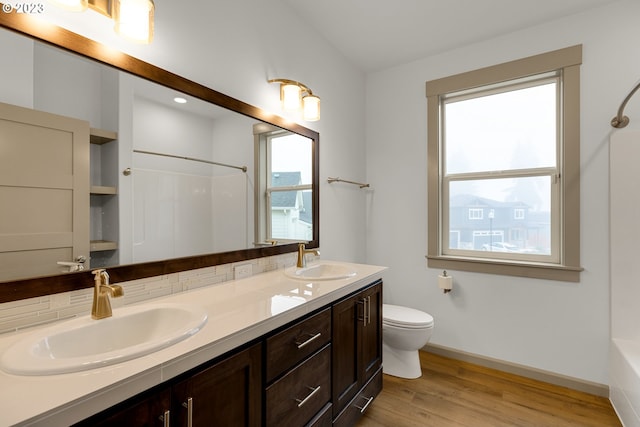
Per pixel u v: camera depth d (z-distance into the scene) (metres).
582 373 2.11
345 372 1.57
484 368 2.42
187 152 1.44
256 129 1.82
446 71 2.62
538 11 2.09
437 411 1.89
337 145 2.59
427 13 2.12
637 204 1.94
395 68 2.87
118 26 1.07
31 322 0.95
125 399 0.68
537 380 2.24
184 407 0.81
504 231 2.47
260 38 1.84
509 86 2.45
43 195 0.99
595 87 2.06
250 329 0.99
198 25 1.49
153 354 0.78
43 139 0.99
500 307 2.40
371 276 1.82
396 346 2.26
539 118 2.35
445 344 2.63
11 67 0.92
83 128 1.09
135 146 1.24
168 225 1.36
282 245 2.00
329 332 1.44
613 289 1.99
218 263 1.58
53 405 0.57
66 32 1.03
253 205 1.80
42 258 0.98
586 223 2.09
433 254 2.67
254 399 1.03
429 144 2.69
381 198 2.95
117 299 1.16
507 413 1.87
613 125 1.98
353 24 2.25
